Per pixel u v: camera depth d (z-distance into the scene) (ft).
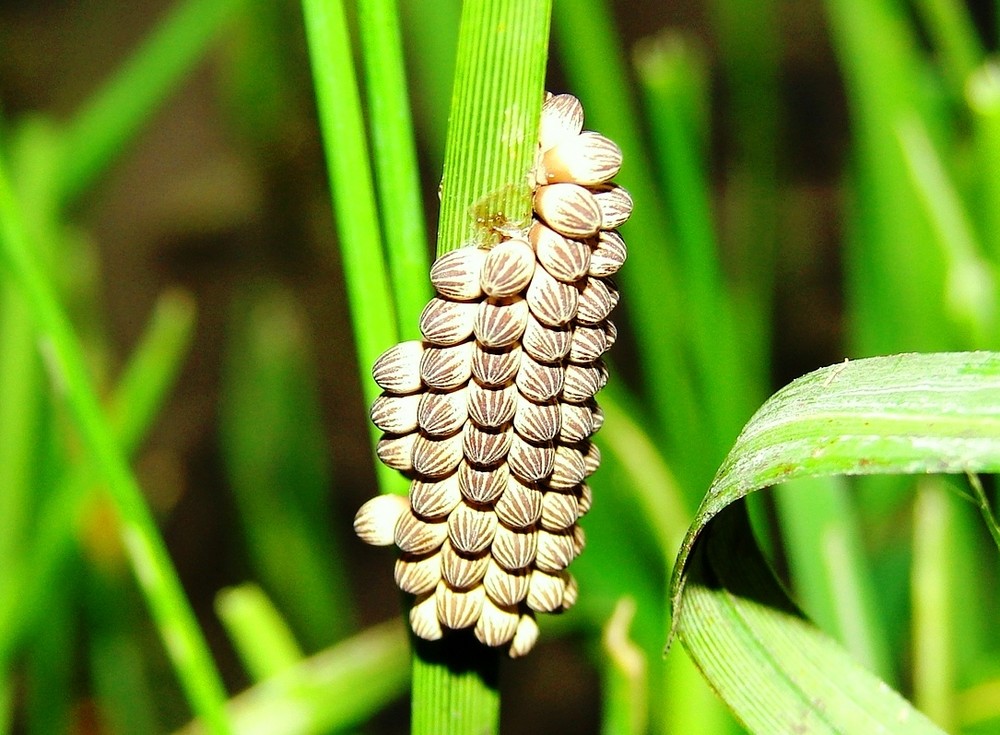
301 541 1.50
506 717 2.07
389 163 0.62
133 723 1.29
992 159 0.91
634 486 0.92
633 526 1.02
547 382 0.59
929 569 0.83
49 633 1.13
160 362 1.00
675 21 3.10
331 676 0.84
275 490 1.51
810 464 0.59
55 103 3.09
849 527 0.78
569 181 0.59
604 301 0.59
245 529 1.62
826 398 0.60
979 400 0.59
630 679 0.72
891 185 1.01
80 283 1.38
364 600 2.15
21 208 1.09
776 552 1.47
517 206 0.59
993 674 0.96
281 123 1.44
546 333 0.59
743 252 1.31
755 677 0.63
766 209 1.29
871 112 1.01
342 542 2.17
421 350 0.60
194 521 2.23
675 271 1.15
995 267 0.93
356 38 1.24
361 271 0.63
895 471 0.58
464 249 0.59
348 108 0.63
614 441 0.92
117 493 0.73
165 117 3.01
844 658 0.63
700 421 1.02
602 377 0.60
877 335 1.10
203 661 0.74
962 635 1.01
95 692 1.37
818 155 2.75
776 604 0.63
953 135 1.05
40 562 0.94
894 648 1.09
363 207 0.63
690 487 1.02
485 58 0.58
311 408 1.57
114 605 1.23
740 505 0.63
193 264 2.67
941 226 0.94
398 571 0.62
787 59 2.99
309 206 1.54
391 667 0.85
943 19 0.99
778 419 0.60
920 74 1.04
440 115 1.01
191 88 3.05
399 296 0.63
